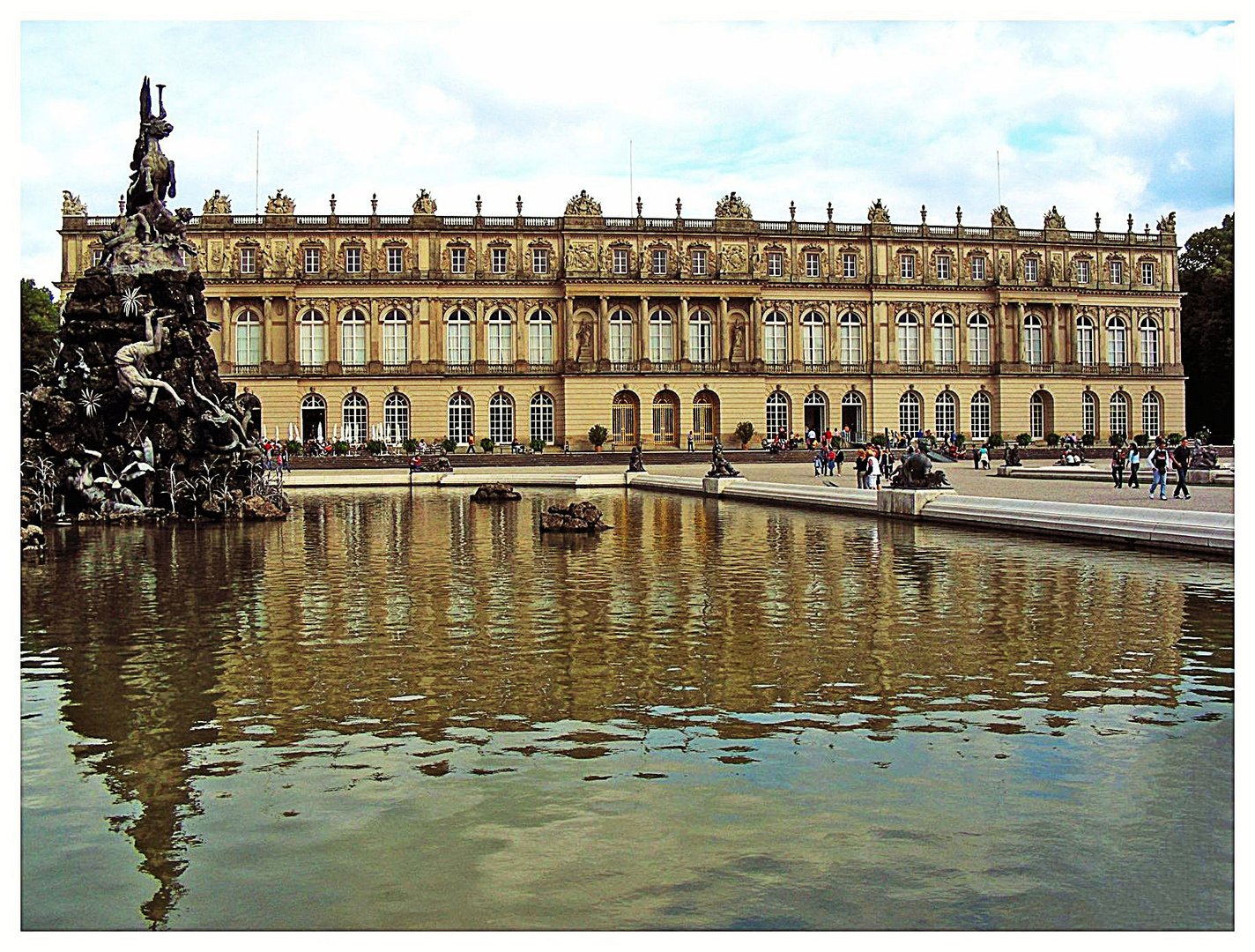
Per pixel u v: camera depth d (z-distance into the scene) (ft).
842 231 339.16
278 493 137.59
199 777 31.09
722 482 166.20
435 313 318.86
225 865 25.49
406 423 318.65
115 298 122.62
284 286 308.40
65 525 112.57
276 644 48.60
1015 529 99.35
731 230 331.57
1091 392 352.49
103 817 28.32
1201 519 81.71
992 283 344.69
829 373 337.31
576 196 325.21
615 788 29.96
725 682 41.29
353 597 62.44
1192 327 376.27
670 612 56.65
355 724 36.11
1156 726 35.40
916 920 22.77
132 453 119.85
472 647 47.83
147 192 129.70
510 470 255.91
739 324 332.39
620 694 39.70
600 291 320.70
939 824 27.43
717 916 22.94
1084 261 354.74
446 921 22.82
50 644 48.73
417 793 29.68
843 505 130.00
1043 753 32.81
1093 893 23.89
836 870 24.97
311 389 314.35
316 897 23.89
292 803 29.07
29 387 123.34
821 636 49.80
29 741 34.50
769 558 80.79
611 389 322.75
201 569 76.18
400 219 318.45
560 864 25.32
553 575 71.82
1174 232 359.66
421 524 116.47
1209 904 23.40
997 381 345.51
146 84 130.93
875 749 33.17
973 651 46.44
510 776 30.96
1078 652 46.11
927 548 86.74
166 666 44.37
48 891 24.34
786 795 29.37
